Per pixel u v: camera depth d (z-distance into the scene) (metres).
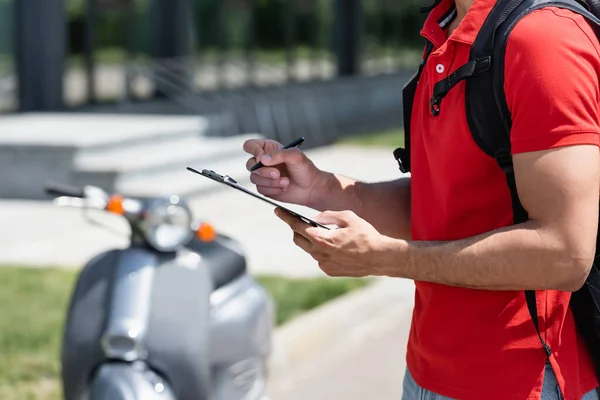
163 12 19.83
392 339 6.88
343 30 28.52
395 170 15.40
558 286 2.12
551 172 2.08
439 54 2.27
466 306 2.35
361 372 6.27
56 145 12.06
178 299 3.96
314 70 26.62
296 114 20.83
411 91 2.59
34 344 6.36
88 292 3.97
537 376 2.29
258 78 23.34
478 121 2.22
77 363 3.90
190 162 13.33
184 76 19.06
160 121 15.28
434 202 2.44
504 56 2.15
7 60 16.05
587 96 2.09
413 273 2.24
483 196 2.30
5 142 12.19
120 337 3.81
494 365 2.31
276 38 24.31
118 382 3.73
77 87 17.72
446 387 2.38
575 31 2.13
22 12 16.33
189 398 3.93
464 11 2.40
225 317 4.20
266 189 2.76
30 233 10.23
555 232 2.08
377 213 2.81
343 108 25.20
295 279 8.29
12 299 7.49
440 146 2.33
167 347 3.87
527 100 2.10
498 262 2.13
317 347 6.65
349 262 2.25
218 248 4.32
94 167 11.97
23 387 5.63
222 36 21.67
